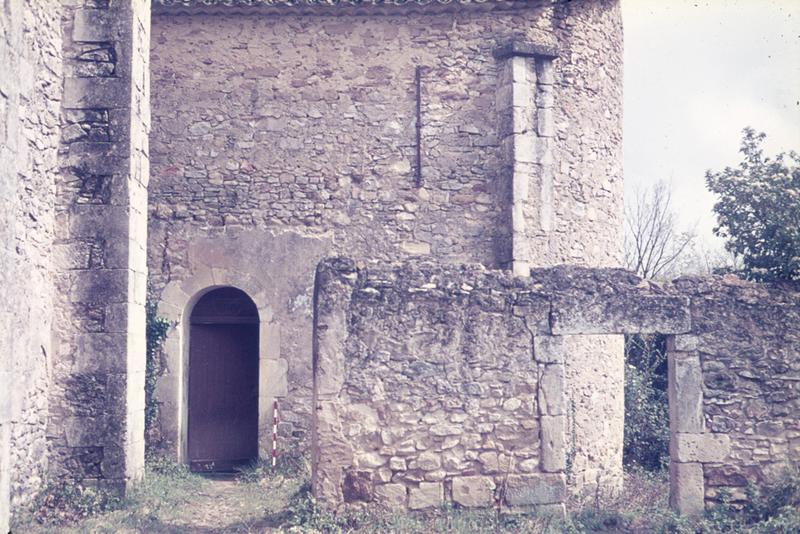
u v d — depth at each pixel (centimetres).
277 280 1081
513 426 756
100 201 826
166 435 1053
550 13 1120
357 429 741
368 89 1104
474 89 1107
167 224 1083
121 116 834
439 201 1094
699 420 782
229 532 723
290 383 1070
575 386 1083
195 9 1073
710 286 798
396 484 740
